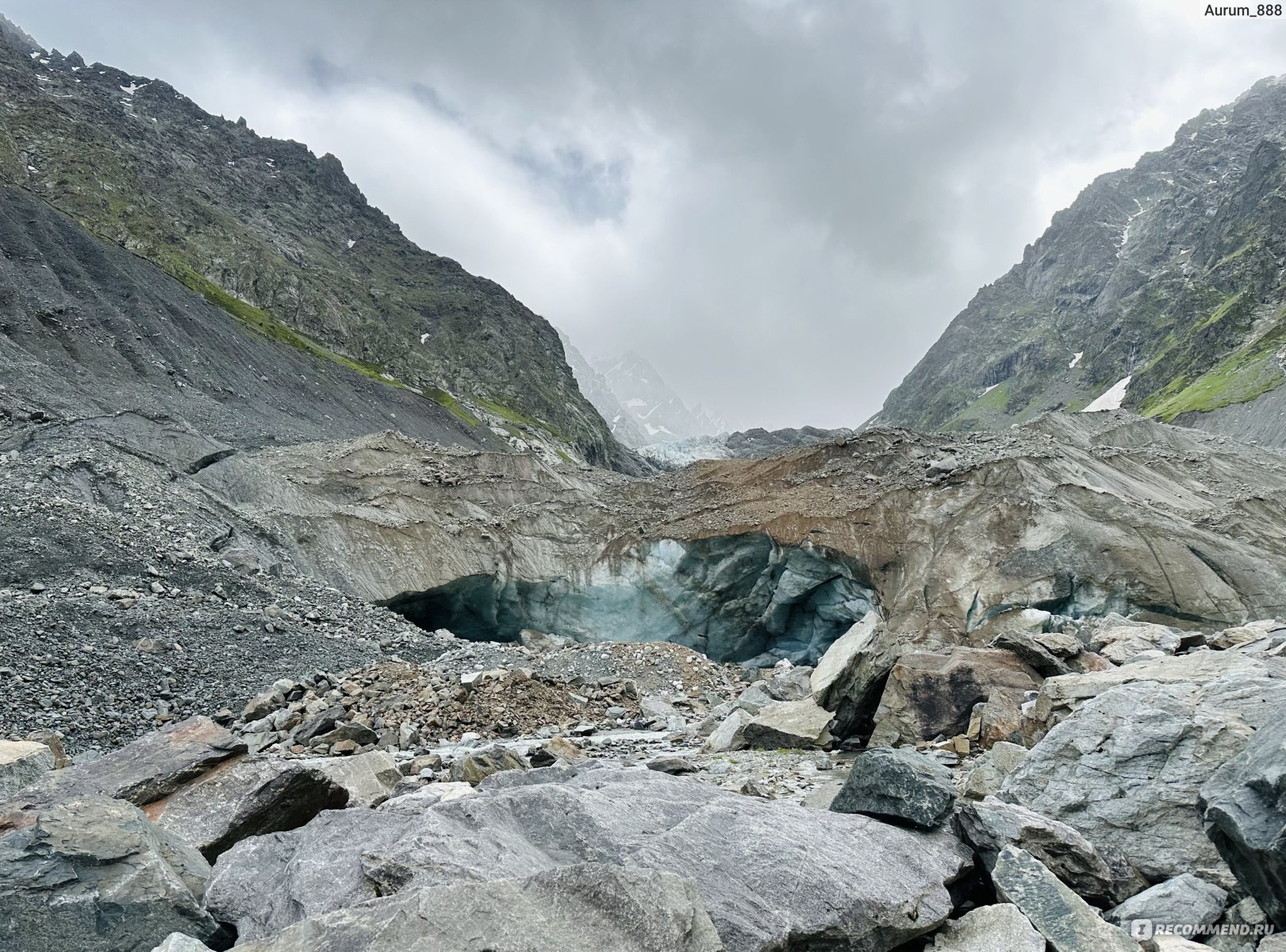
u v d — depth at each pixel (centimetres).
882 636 1684
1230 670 1072
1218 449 6316
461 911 490
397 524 4797
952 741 1364
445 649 3209
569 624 4984
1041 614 3509
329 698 2145
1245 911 614
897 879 668
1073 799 793
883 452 5278
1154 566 3741
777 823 738
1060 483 4231
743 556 4759
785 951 565
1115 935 582
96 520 3203
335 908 580
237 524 4156
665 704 2375
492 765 1235
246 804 840
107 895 575
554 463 6388
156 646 2353
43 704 1891
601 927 492
